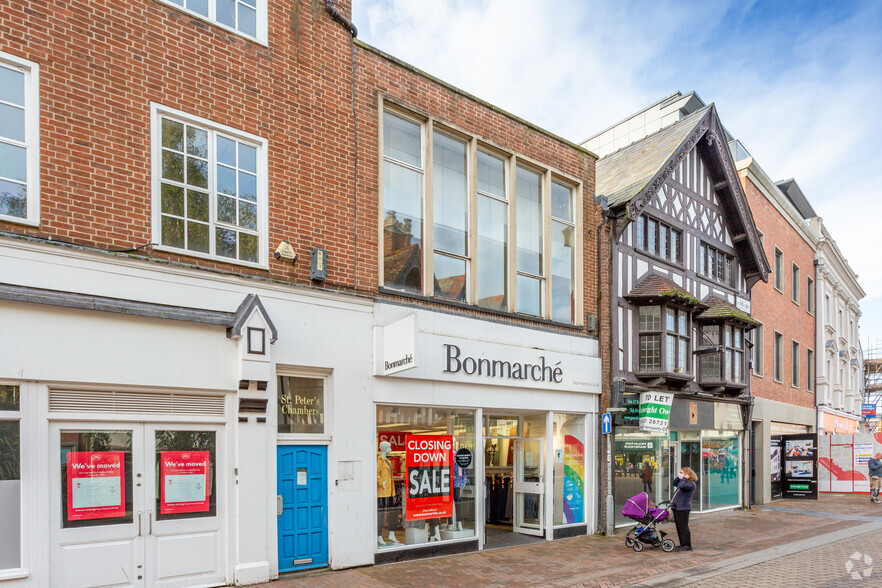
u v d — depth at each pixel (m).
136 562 6.89
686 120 16.50
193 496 7.36
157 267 7.14
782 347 21.42
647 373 13.39
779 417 20.12
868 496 21.62
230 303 7.72
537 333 11.46
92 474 6.71
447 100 10.54
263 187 8.27
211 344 7.55
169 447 7.26
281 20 8.63
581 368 12.16
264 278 8.02
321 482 8.50
